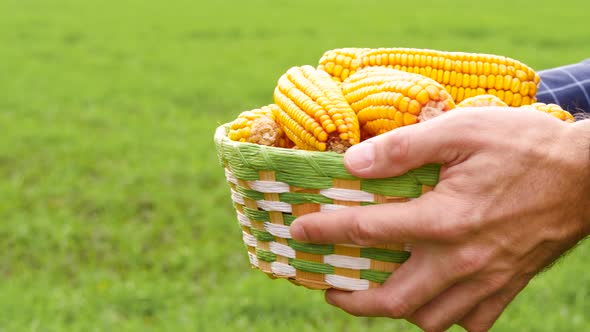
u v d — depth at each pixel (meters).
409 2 23.94
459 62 1.63
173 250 5.30
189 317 4.21
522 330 3.98
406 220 1.23
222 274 4.89
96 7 21.72
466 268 1.25
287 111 1.52
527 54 13.19
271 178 1.34
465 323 1.38
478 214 1.21
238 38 16.20
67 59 13.47
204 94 10.72
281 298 4.41
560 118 1.42
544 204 1.21
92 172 7.12
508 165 1.20
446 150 1.22
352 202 1.30
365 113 1.46
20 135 8.16
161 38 16.14
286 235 1.39
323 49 14.41
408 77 1.40
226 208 6.11
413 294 1.31
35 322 4.16
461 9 21.44
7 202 6.10
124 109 9.80
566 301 4.40
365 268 1.36
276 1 24.06
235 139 1.55
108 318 4.23
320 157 1.29
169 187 6.61
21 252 5.28
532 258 1.27
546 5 22.61
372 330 4.10
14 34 16.08
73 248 5.32
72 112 9.55
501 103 1.45
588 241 5.22
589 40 15.18
